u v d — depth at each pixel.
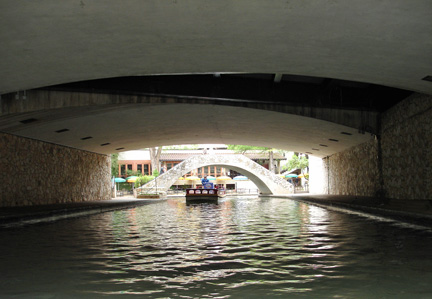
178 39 9.64
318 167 39.28
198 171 62.41
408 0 7.68
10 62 10.39
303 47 10.26
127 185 54.88
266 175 42.47
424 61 10.82
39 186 22.67
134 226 13.99
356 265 6.96
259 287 5.62
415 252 8.15
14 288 5.70
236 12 8.25
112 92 16.11
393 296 5.15
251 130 24.34
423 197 15.84
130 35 9.27
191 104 17.16
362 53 10.55
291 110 18.38
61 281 6.07
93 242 10.08
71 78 12.02
